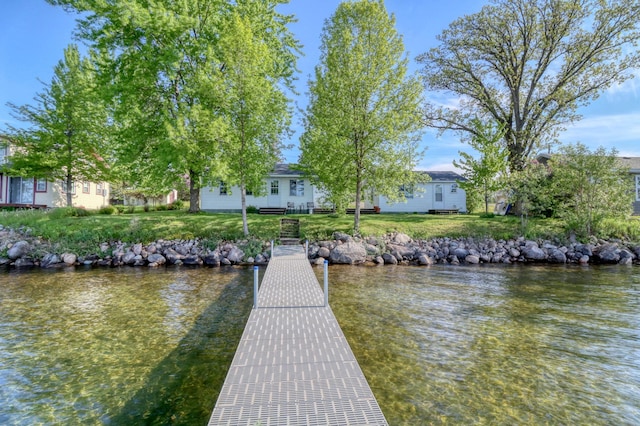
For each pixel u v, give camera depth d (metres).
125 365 5.93
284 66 22.58
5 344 6.82
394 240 18.72
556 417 4.44
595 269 15.20
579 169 19.30
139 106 19.42
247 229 18.64
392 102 18.11
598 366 5.92
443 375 5.54
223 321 8.21
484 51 24.91
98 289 11.27
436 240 19.14
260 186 19.61
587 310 9.10
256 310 7.29
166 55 17.45
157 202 37.28
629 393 5.06
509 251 17.94
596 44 23.03
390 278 13.09
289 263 13.36
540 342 6.96
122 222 19.08
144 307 9.31
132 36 18.53
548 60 24.17
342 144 17.84
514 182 21.23
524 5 23.22
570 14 22.47
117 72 19.02
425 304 9.59
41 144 23.77
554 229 20.34
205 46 19.03
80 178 26.67
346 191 19.70
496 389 5.12
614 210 19.03
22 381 5.38
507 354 6.38
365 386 4.11
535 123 25.11
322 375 4.38
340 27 17.94
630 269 15.19
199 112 16.06
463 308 9.23
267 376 4.35
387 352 6.43
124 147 20.22
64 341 6.98
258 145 18.73
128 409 4.62
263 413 3.53
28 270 14.54
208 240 17.56
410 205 31.28
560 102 23.45
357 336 7.23
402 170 18.00
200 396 4.94
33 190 27.48
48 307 9.30
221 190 28.00
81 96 23.92
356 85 17.39
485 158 21.66
